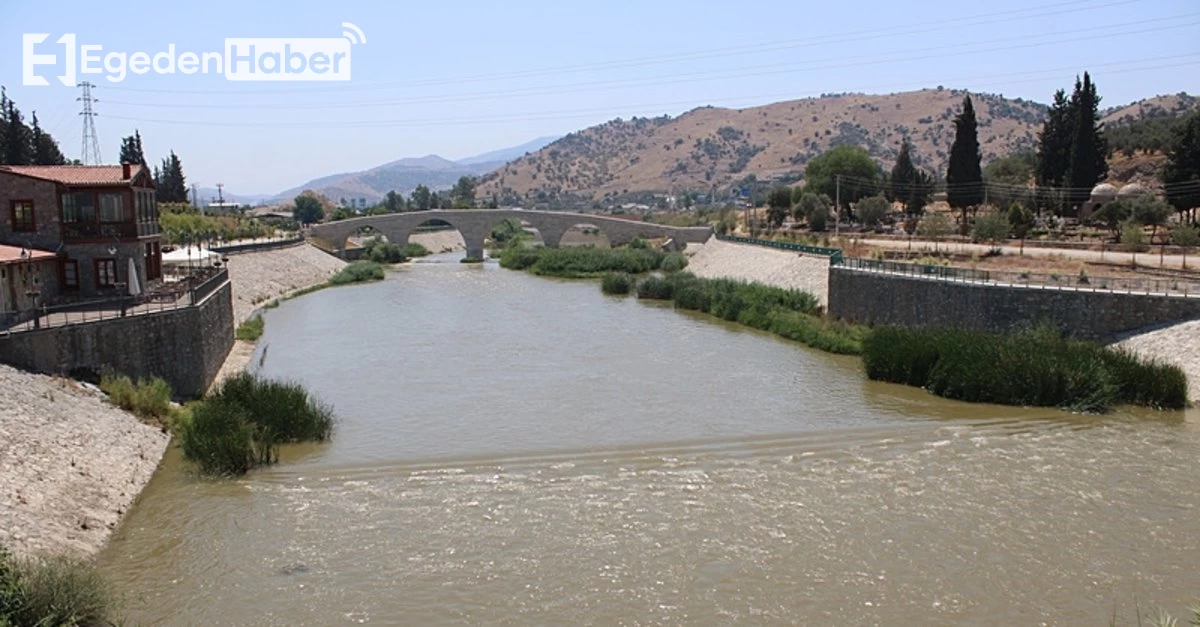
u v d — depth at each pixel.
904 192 132.38
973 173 106.88
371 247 153.75
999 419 42.22
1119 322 50.66
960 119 106.81
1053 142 110.62
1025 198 112.44
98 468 31.77
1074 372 43.97
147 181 54.66
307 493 32.62
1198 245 74.88
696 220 188.88
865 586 25.59
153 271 55.44
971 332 52.84
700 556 27.50
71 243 49.06
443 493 32.72
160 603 24.53
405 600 24.86
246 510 30.92
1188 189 89.00
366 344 64.62
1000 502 31.70
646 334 69.31
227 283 63.03
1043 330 50.91
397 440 39.34
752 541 28.55
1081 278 56.75
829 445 38.41
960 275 62.34
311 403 40.88
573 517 30.50
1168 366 43.91
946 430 40.44
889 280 64.50
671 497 32.34
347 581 25.92
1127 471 34.72
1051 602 24.69
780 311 72.94
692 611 24.23
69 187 48.94
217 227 130.50
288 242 116.62
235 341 63.91
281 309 85.88
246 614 24.06
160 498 31.86
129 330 41.31
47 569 22.34
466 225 152.62
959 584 25.72
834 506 31.42
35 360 37.28
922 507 31.28
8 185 48.34
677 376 52.88
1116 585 25.66
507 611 24.27
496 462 36.28
